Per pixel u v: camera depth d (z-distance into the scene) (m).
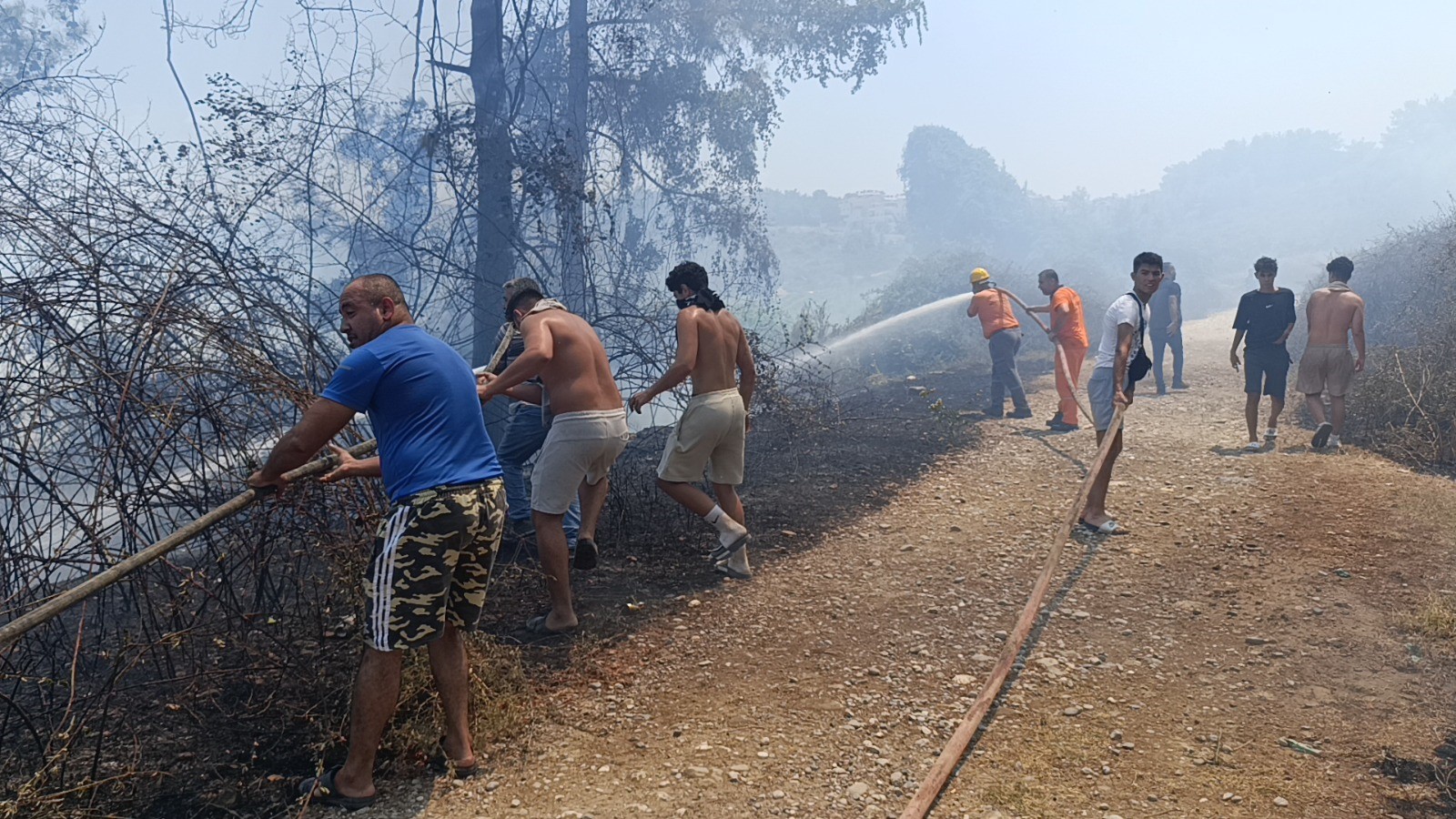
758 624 4.62
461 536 3.07
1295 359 12.55
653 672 4.11
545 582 4.97
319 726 3.43
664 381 4.94
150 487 3.79
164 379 3.93
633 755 3.40
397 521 3.03
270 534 3.87
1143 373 5.94
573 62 11.55
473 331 9.45
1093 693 3.88
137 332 3.79
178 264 4.14
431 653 3.26
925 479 7.45
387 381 3.04
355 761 3.08
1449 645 4.15
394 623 3.00
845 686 3.96
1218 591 4.93
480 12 9.54
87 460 4.41
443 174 9.06
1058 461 7.88
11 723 3.57
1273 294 7.95
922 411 10.39
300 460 2.93
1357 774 3.22
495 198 9.20
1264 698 3.80
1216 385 11.91
